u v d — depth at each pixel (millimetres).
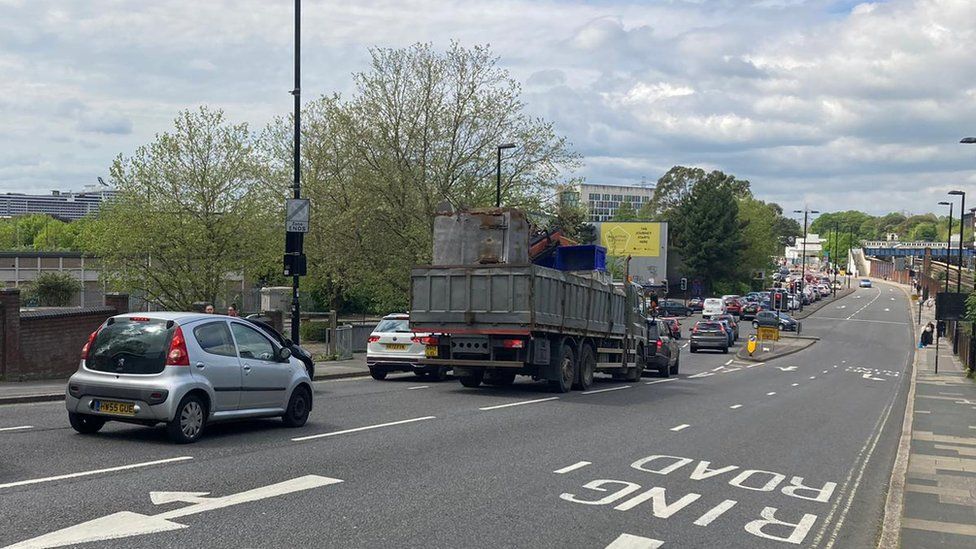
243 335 12039
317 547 6441
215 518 7141
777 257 178375
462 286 18953
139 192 37625
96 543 6254
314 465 9703
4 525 6645
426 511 7766
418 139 41156
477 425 13758
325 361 28875
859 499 9742
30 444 10406
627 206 151250
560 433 13289
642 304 27031
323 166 44969
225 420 11469
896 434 16672
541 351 19016
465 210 20266
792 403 22062
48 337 22000
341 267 43031
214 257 37469
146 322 11023
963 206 56531
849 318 92500
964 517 8664
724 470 10883
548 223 42500
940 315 40000
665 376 30906
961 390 30500
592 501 8547
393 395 18328
